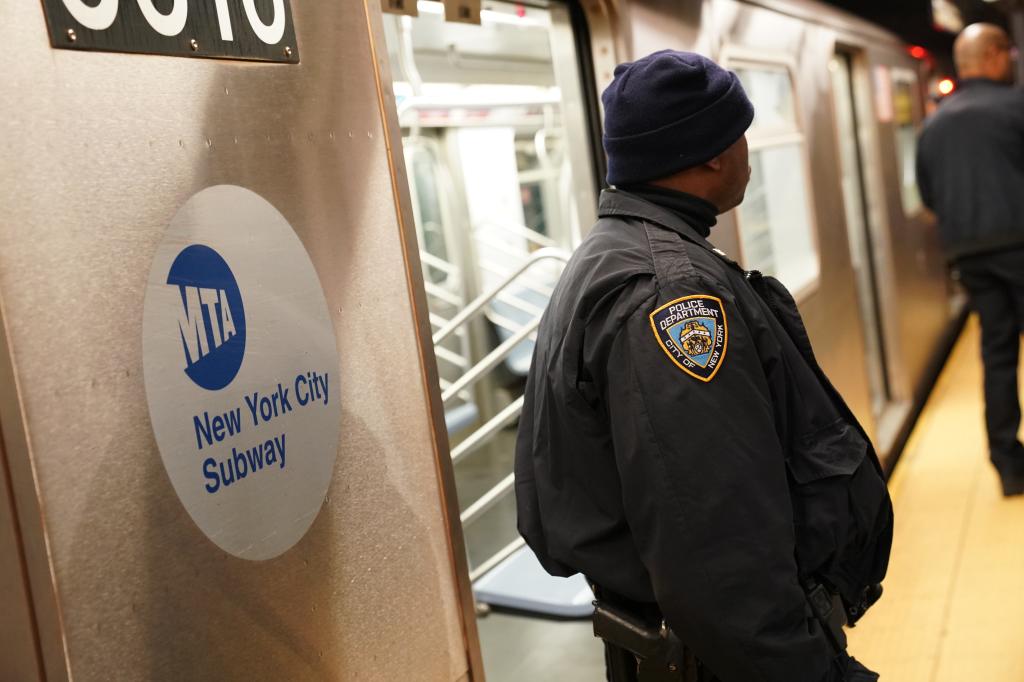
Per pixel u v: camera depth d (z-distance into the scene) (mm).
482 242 5484
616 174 1685
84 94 1211
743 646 1406
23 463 1126
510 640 3678
